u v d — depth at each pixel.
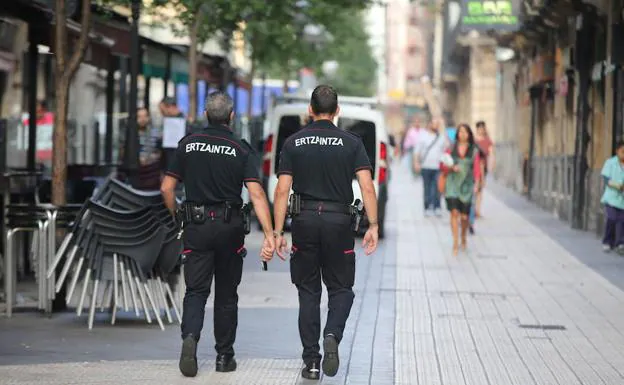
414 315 28.92
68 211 27.00
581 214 54.78
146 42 51.09
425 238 49.62
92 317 25.48
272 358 22.61
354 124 49.50
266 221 20.69
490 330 26.97
